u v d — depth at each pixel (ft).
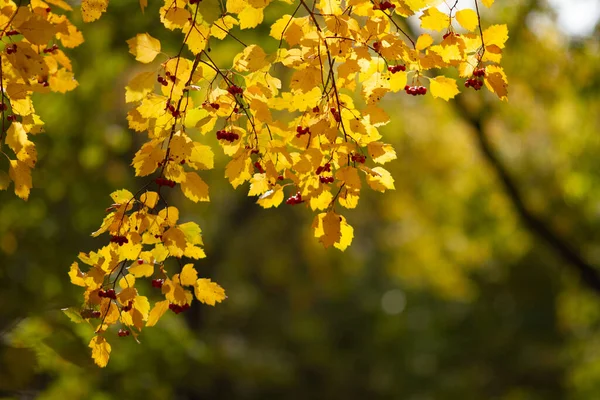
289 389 83.51
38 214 30.63
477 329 72.64
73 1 25.32
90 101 30.96
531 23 29.60
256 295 79.46
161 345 27.35
